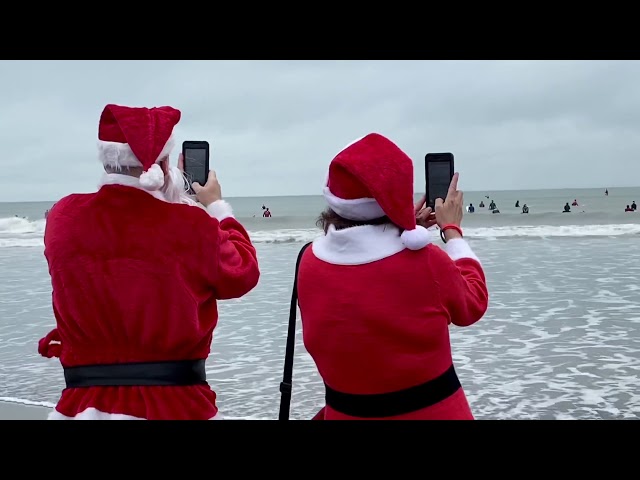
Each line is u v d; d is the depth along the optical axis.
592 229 29.03
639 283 13.13
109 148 2.13
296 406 6.02
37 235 35.44
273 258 19.84
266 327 9.69
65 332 2.17
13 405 5.63
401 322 1.99
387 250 2.04
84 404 2.10
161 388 2.11
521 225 34.81
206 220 2.14
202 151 2.47
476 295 2.16
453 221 2.36
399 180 1.96
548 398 6.16
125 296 2.07
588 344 8.23
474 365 7.38
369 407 2.05
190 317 2.11
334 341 2.06
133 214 2.12
